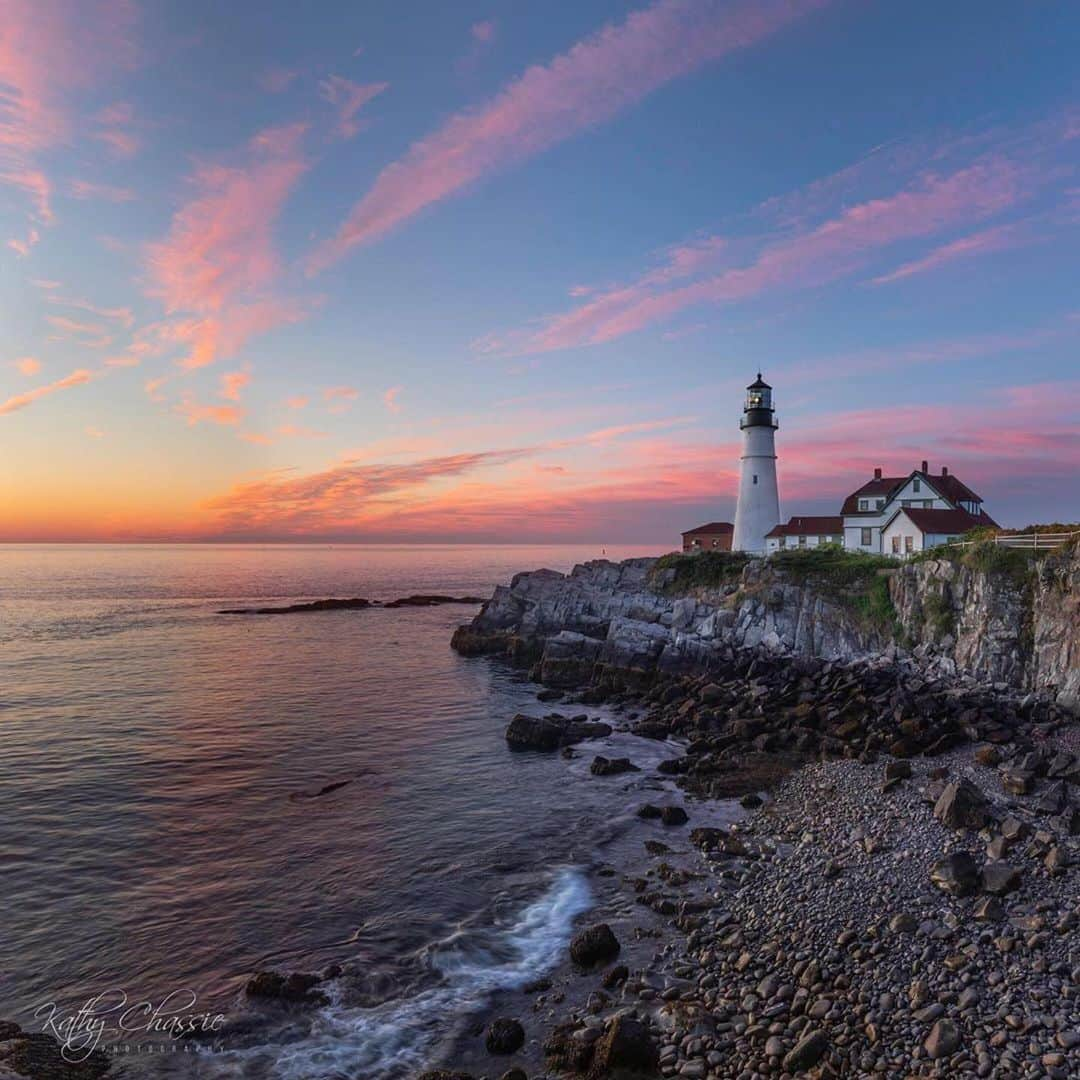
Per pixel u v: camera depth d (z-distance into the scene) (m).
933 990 14.05
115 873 21.23
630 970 16.11
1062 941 15.07
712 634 54.31
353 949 17.44
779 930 17.00
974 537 51.69
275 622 84.62
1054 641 36.78
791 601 53.66
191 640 69.19
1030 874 17.89
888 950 15.53
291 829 24.48
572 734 35.84
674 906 18.80
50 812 25.64
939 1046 12.34
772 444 78.69
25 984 16.11
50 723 37.50
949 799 21.38
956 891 17.36
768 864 20.84
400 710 41.75
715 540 90.94
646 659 48.88
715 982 15.41
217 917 18.91
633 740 35.66
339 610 98.94
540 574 70.25
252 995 15.57
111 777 29.28
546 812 26.09
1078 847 19.08
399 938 17.89
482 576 182.62
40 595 121.25
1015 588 40.59
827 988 14.57
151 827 24.53
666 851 22.48
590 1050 13.34
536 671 51.41
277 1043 14.30
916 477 66.12
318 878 21.03
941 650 44.19
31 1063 13.16
